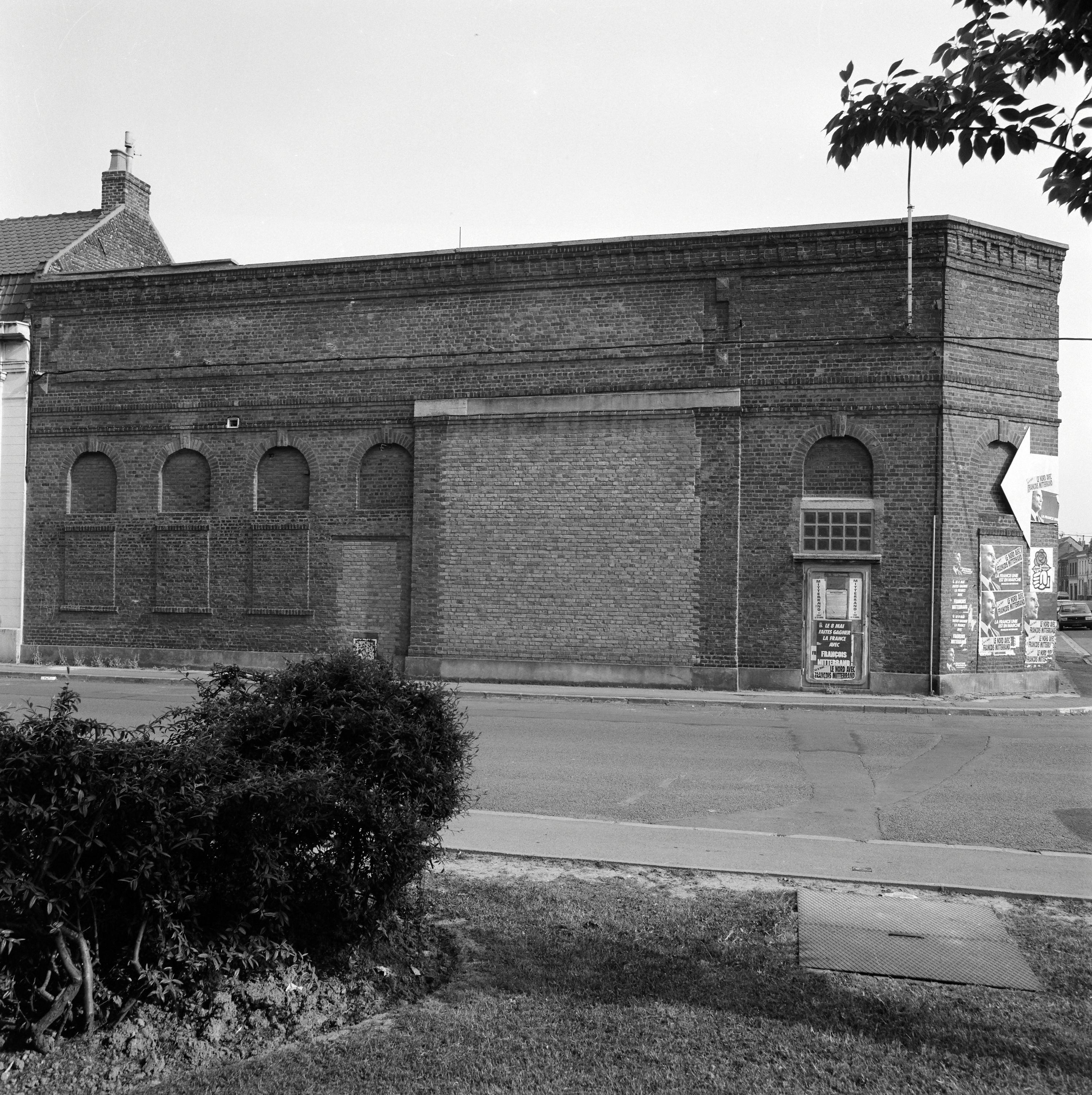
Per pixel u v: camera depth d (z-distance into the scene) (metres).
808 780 11.09
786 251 19.48
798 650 19.42
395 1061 4.35
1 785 4.13
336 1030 4.70
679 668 19.77
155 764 4.46
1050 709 17.55
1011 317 19.69
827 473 19.48
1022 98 5.36
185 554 22.70
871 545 19.25
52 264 25.08
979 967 5.51
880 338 19.19
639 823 8.97
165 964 4.67
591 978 5.29
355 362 21.62
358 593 21.64
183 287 22.69
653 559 19.97
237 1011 4.69
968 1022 4.79
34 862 4.21
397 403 21.38
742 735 14.36
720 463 19.70
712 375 19.80
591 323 20.34
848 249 19.27
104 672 22.00
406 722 5.64
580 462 20.34
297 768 5.04
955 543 19.08
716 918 6.25
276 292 22.09
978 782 11.09
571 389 20.41
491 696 19.14
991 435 19.47
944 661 19.00
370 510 21.59
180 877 4.54
